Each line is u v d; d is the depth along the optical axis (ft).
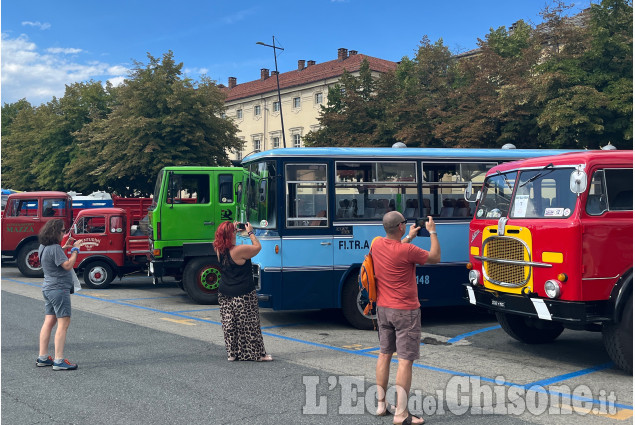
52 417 17.25
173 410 17.84
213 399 18.93
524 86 75.05
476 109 79.36
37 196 61.36
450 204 33.65
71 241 23.13
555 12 78.69
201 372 22.33
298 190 31.32
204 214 42.34
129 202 56.90
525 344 28.12
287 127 184.96
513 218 24.38
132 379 21.33
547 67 74.23
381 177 32.55
